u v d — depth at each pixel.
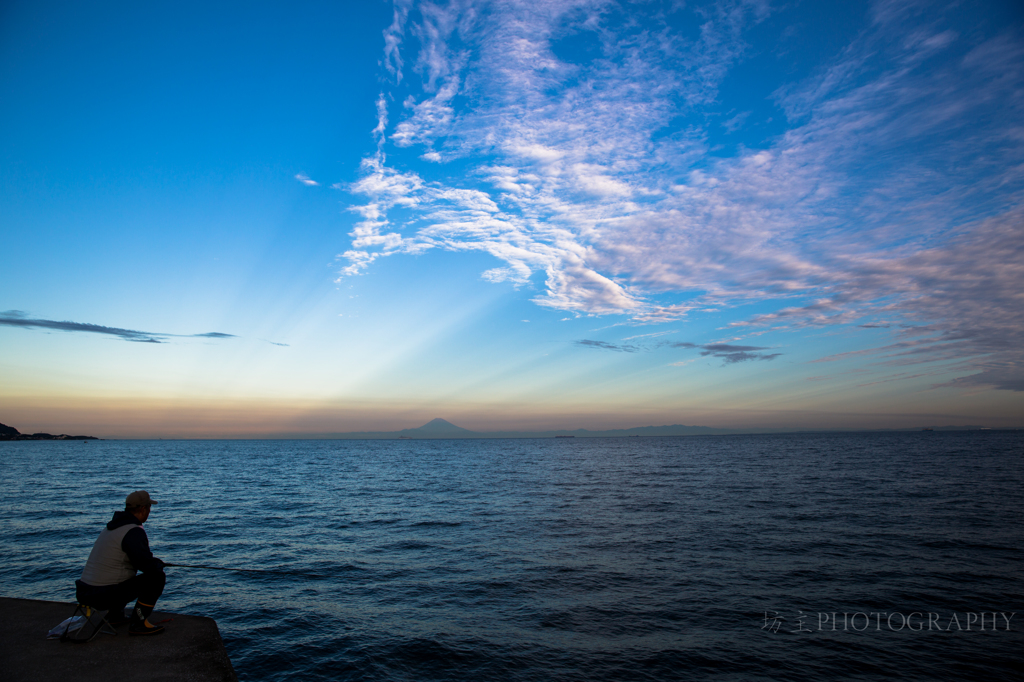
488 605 12.17
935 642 9.74
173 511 27.81
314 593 13.20
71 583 13.66
